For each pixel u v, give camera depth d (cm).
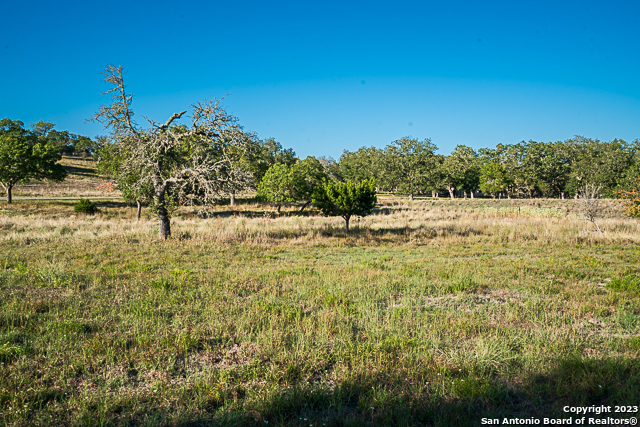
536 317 751
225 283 1047
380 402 446
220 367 547
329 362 572
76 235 2075
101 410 420
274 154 6581
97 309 784
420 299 909
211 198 2164
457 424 412
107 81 2081
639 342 601
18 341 618
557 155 8544
